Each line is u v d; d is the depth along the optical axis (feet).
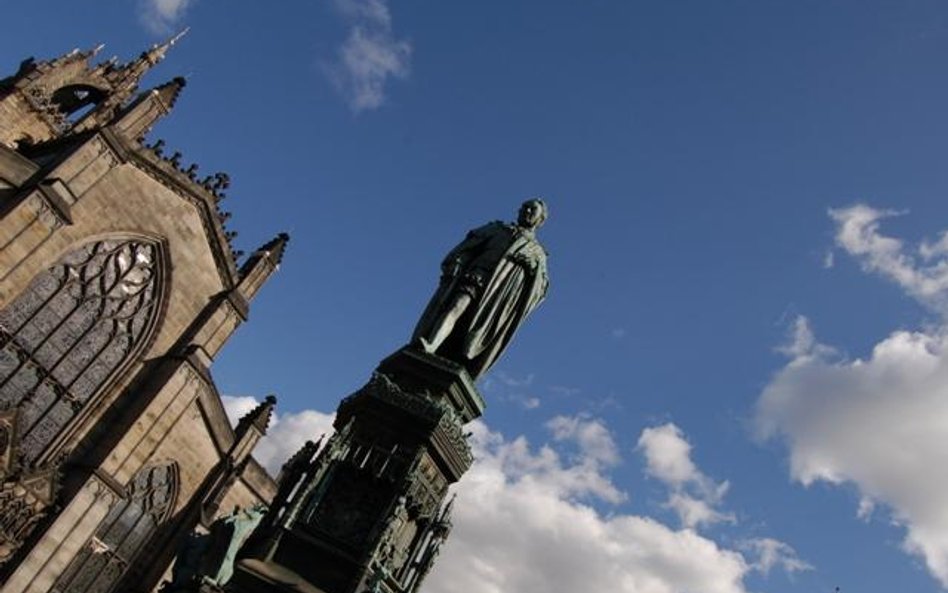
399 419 31.76
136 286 160.56
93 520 144.36
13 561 133.90
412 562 31.01
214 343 168.25
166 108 165.17
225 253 173.58
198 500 168.66
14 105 189.06
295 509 29.27
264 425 182.80
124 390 155.43
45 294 146.92
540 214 39.91
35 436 143.74
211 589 25.07
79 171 145.48
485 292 36.58
